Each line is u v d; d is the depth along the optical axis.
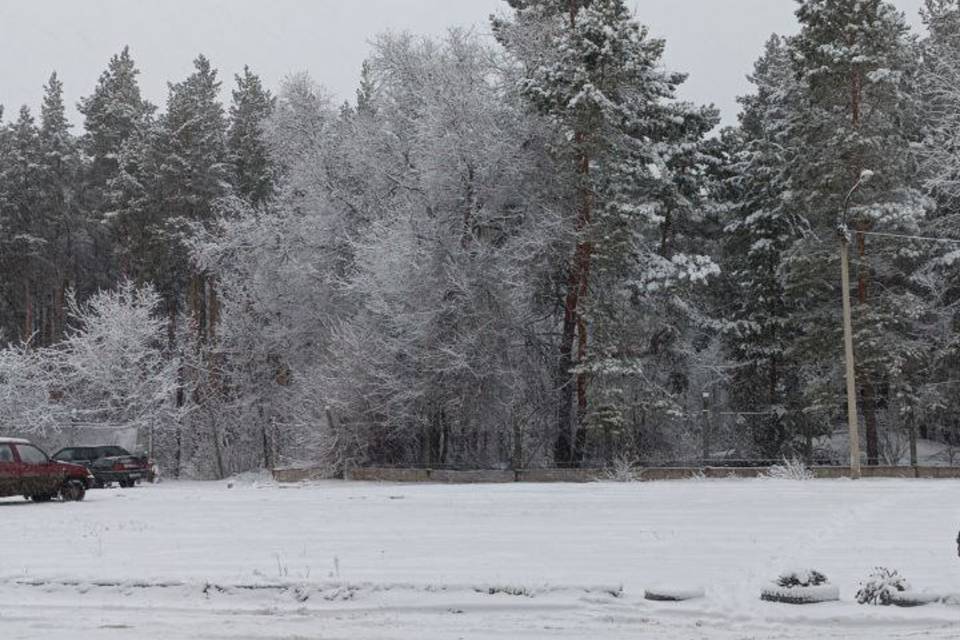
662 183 37.97
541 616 9.69
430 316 33.16
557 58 35.22
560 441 36.19
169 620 9.77
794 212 37.19
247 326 46.38
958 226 37.56
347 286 36.06
